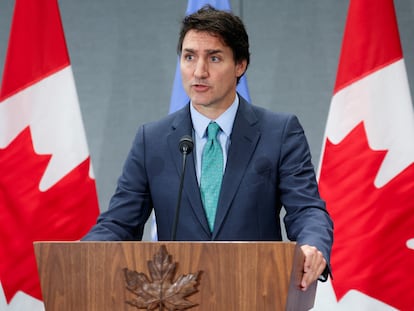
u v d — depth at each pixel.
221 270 4.36
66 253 4.48
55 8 9.51
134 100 11.00
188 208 5.89
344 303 8.74
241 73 6.28
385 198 8.72
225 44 5.99
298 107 10.78
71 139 9.30
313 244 5.10
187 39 6.03
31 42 9.38
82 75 11.05
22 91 9.30
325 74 10.77
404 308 8.66
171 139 6.18
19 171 9.16
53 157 9.24
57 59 9.43
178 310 4.37
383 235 8.67
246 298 4.32
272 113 6.29
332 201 8.85
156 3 11.10
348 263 8.73
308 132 10.73
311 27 10.85
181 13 11.05
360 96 9.00
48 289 4.47
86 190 9.27
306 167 5.98
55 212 9.15
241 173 5.91
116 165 10.91
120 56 11.05
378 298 8.67
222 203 5.84
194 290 4.36
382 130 8.88
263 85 10.84
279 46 10.88
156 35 11.06
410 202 8.70
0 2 11.18
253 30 10.93
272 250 4.31
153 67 11.02
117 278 4.44
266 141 6.07
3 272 9.09
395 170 8.77
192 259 4.39
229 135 6.15
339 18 10.82
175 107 9.45
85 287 4.45
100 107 10.98
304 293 4.89
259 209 5.86
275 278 4.29
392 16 9.11
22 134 9.24
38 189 9.15
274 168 5.96
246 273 4.33
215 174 6.02
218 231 5.78
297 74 10.81
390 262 8.67
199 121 6.20
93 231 5.94
